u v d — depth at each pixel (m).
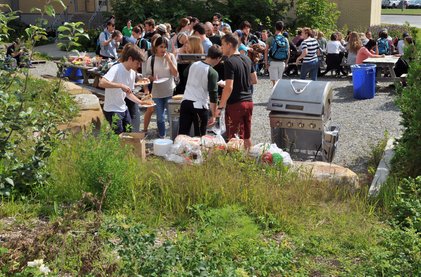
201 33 11.99
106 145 6.73
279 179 7.01
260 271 4.80
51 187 6.49
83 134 7.72
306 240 5.79
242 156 7.40
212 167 7.07
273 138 9.36
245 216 5.98
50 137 6.75
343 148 10.33
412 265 4.85
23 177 6.38
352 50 18.72
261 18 27.67
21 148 6.64
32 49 6.76
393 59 17.28
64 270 4.51
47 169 6.70
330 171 7.70
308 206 6.45
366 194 7.01
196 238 5.06
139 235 4.69
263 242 5.45
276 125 9.25
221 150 7.48
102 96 12.91
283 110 9.10
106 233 5.00
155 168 6.97
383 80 16.92
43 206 6.14
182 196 6.37
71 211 5.23
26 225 5.73
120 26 27.70
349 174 7.70
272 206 6.36
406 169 7.73
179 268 4.37
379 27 28.38
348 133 11.41
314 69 15.47
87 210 6.09
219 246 5.06
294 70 19.55
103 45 16.03
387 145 9.56
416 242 5.14
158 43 9.65
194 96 8.40
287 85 9.23
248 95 8.48
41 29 6.71
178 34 13.30
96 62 14.60
